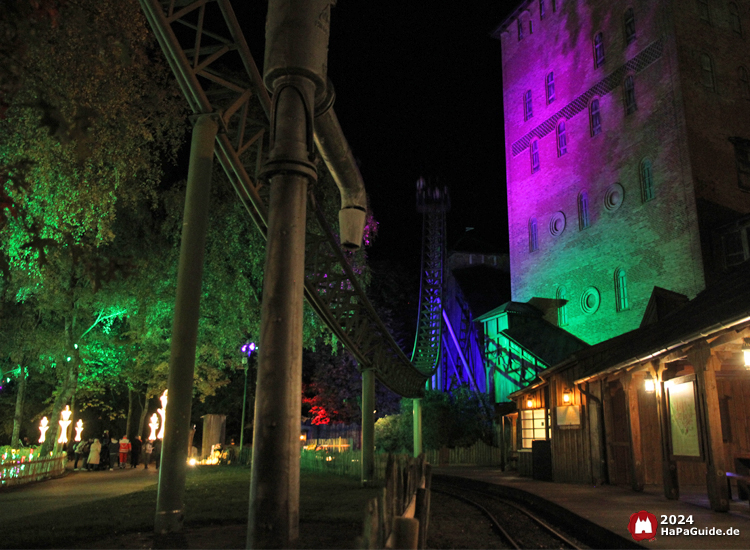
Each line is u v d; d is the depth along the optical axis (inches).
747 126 1317.7
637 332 740.7
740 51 1368.1
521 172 1779.0
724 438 600.1
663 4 1330.0
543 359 1373.0
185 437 331.3
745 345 422.6
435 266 1722.4
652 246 1288.1
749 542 312.3
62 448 902.4
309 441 1381.6
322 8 238.8
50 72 366.6
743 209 1246.3
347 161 349.4
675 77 1275.8
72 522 367.6
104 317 937.5
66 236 168.1
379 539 163.3
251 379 1710.1
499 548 373.1
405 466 319.6
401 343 2149.4
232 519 387.5
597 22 1537.9
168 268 848.3
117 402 1636.3
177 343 335.3
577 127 1568.7
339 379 1771.7
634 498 531.8
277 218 215.5
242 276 872.9
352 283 607.2
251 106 740.0
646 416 711.7
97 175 513.7
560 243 1578.5
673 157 1259.8
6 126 412.2
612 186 1424.7
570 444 763.4
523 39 1849.2
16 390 1364.4
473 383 1701.5
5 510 453.4
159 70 575.8
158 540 307.1
